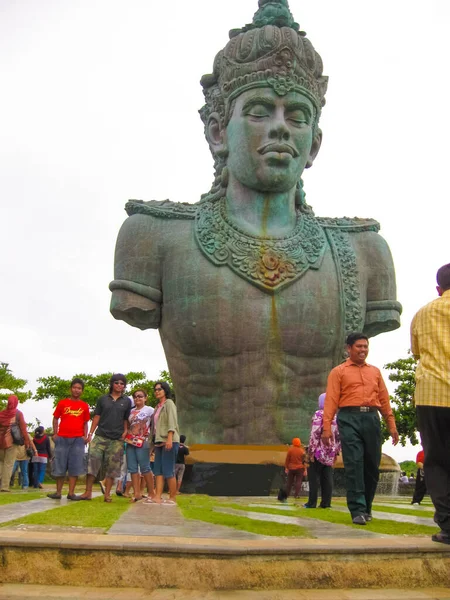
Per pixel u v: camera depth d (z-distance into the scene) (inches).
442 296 229.8
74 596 154.3
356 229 660.7
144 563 168.7
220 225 612.4
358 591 168.7
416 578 178.7
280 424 586.6
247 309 587.2
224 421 585.3
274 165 602.5
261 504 389.7
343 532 225.9
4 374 1357.0
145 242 623.8
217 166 656.4
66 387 1375.5
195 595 158.9
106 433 375.6
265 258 596.1
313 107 631.8
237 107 618.8
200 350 590.9
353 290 619.8
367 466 269.3
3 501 364.5
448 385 212.2
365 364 275.6
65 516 260.8
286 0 660.1
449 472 208.8
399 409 1153.4
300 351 594.9
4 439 516.4
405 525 256.1
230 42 634.2
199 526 235.5
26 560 169.3
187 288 596.4
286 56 601.3
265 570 170.1
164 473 354.3
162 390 362.0
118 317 629.3
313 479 362.9
